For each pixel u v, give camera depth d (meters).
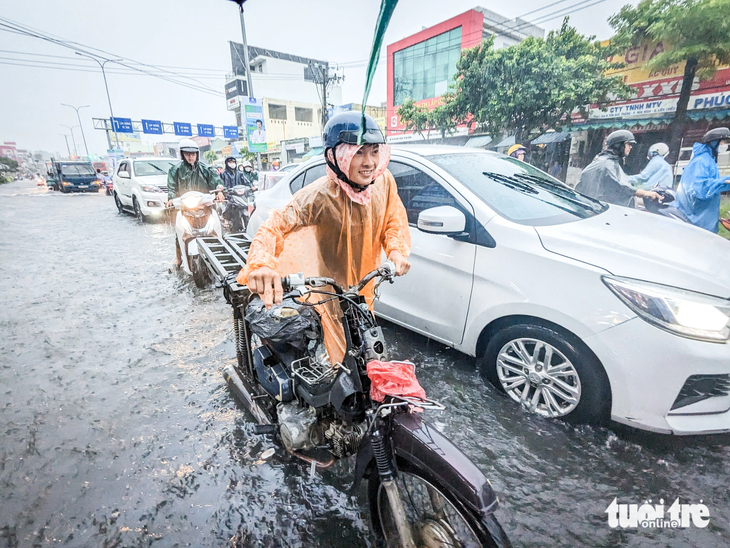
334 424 1.80
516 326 2.44
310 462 1.93
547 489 1.95
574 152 10.88
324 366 1.96
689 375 1.92
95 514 1.87
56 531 1.79
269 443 2.31
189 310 4.30
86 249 7.29
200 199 4.78
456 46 15.07
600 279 2.11
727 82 8.28
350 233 1.85
